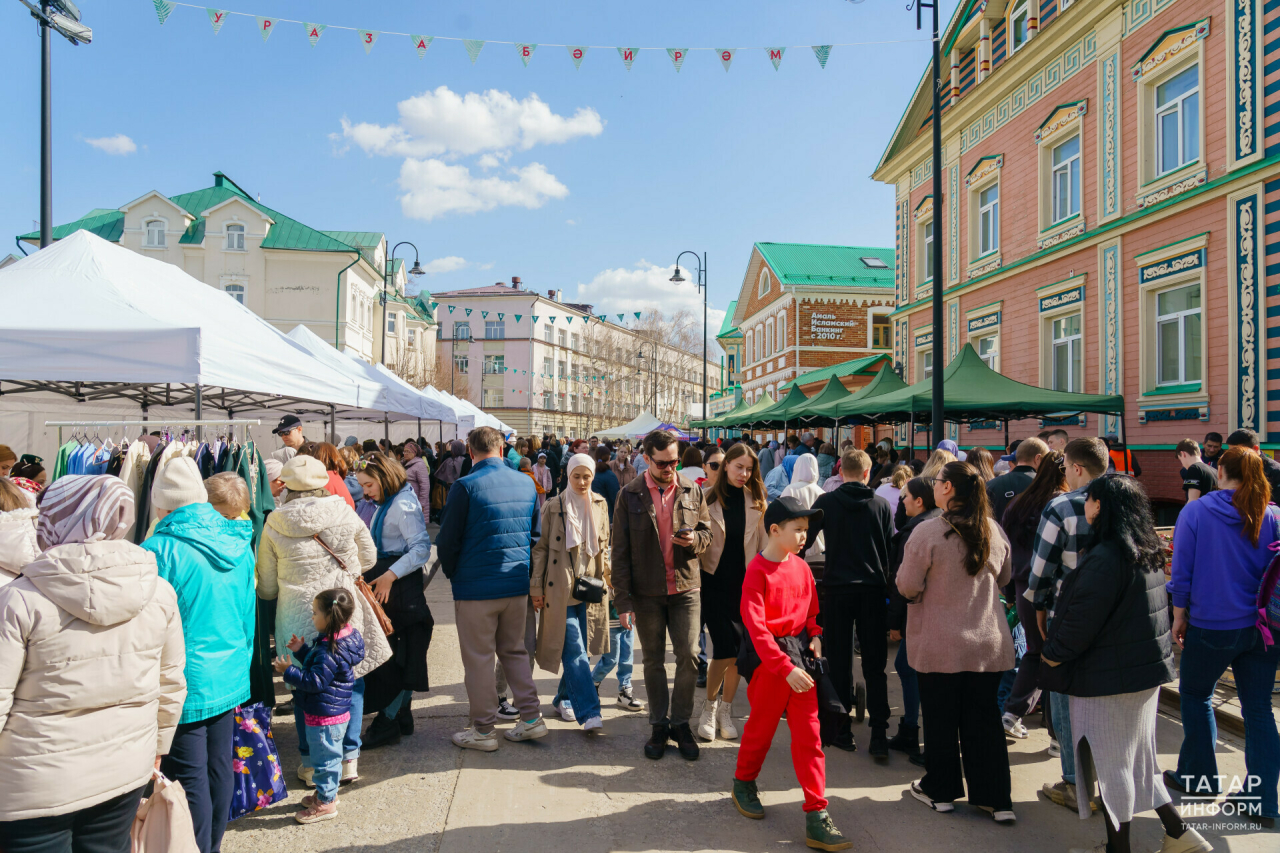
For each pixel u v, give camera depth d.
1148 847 3.46
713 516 4.72
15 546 2.31
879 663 4.51
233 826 3.58
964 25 16.91
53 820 2.13
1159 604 3.21
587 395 59.47
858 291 31.50
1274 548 3.63
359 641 3.74
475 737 4.51
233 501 3.26
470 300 59.56
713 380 82.69
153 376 5.01
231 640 3.06
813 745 3.45
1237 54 9.80
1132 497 3.21
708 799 3.90
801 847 3.43
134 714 2.29
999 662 3.64
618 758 4.43
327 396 7.29
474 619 4.48
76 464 4.37
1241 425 9.70
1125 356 11.89
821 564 4.88
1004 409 10.70
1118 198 12.05
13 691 2.09
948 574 3.68
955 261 17.06
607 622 5.03
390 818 3.66
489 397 59.16
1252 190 9.58
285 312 31.48
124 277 5.70
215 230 31.22
